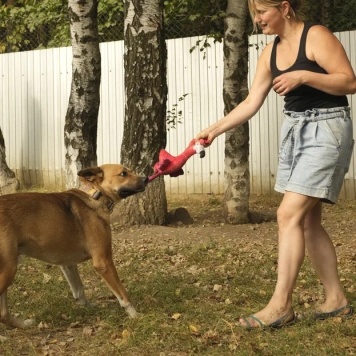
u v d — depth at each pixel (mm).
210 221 11383
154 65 10398
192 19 13945
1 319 5926
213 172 13859
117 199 6359
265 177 13461
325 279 5918
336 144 5469
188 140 13969
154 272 7805
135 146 10484
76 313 6312
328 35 5461
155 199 10664
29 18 16375
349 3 13422
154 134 10453
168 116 12836
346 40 12789
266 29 5621
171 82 14023
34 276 7797
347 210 12047
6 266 5695
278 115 13305
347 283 7078
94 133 11148
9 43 16719
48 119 15203
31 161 15461
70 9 10961
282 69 5602
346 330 5484
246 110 5922
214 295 6848
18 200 5875
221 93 13656
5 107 15688
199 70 13805
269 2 5516
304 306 6336
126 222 10617
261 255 8555
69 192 6246
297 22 5590
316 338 5355
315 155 5453
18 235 5793
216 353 5105
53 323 6160
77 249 6129
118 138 14508
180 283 7262
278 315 5574
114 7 15617
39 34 17188
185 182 14117
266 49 5867
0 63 15680
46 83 15172
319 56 5418
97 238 6164
